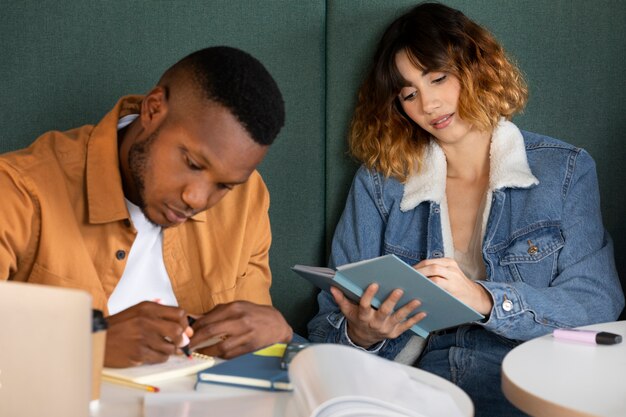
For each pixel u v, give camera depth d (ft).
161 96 4.26
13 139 6.24
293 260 6.92
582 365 4.01
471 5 6.73
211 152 4.08
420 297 5.14
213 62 4.14
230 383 3.59
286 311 6.92
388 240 6.44
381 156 6.48
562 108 6.71
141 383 3.59
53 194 4.63
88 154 4.74
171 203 4.25
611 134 6.66
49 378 2.81
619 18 6.59
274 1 6.75
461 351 5.85
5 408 2.86
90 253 4.74
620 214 6.67
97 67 6.37
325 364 3.22
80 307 2.75
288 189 6.89
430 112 6.14
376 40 6.76
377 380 3.25
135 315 3.90
